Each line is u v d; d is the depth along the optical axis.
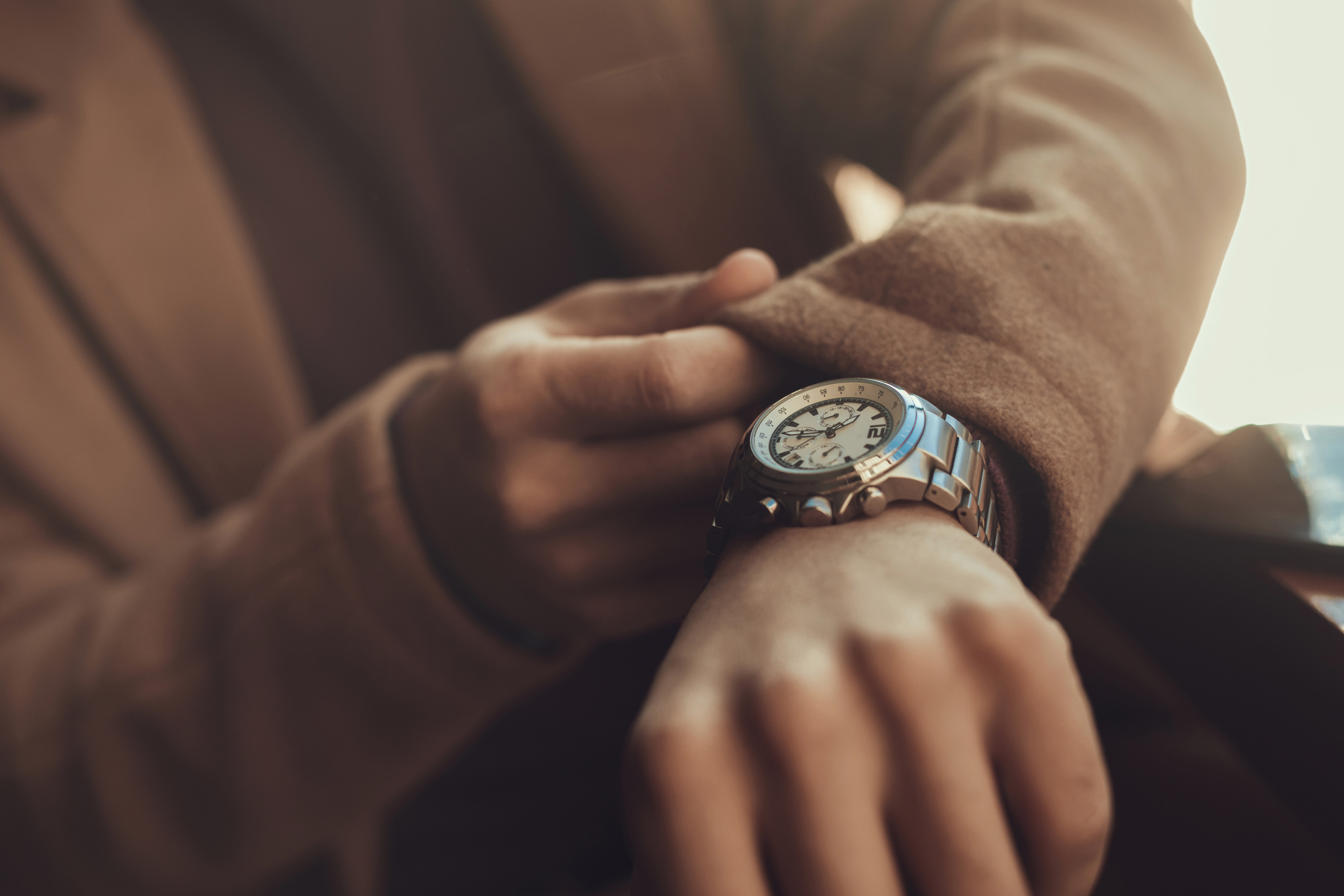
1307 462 0.45
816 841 0.33
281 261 0.71
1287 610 0.41
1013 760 0.33
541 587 0.46
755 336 0.43
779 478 0.39
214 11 0.66
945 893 0.33
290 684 0.49
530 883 0.66
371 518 0.47
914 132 0.53
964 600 0.34
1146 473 0.50
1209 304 0.46
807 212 0.68
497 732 0.66
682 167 0.67
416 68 0.67
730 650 0.35
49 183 0.63
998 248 0.42
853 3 0.56
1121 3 0.49
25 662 0.54
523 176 0.69
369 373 0.75
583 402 0.42
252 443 0.73
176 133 0.66
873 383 0.41
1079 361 0.41
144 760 0.51
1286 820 0.44
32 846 0.53
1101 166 0.45
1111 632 0.51
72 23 0.62
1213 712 0.43
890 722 0.33
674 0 0.63
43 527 0.66
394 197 0.70
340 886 0.65
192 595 0.51
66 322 0.66
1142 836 0.45
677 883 0.33
